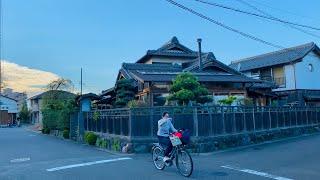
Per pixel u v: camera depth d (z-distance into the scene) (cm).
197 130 1495
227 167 1055
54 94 3862
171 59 3219
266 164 1095
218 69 2653
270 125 1962
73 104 2597
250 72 3647
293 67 3297
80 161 1263
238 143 1664
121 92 2250
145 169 1050
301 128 2248
